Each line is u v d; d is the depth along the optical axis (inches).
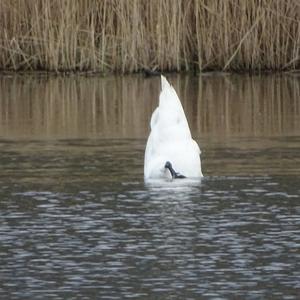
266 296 1080.8
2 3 3398.1
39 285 1130.0
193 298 1077.8
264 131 2176.4
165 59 3385.8
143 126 2287.2
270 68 3408.0
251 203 1481.3
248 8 3385.8
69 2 3376.0
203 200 1502.2
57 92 2984.7
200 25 3403.1
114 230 1347.2
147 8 3371.1
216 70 3425.2
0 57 3432.6
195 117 2432.3
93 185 1621.6
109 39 3388.3
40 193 1568.7
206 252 1242.0
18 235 1328.7
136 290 1108.5
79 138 2118.6
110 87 3088.1
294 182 1621.6
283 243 1273.4
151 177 1640.0
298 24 3366.1
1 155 1910.7
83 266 1197.1
